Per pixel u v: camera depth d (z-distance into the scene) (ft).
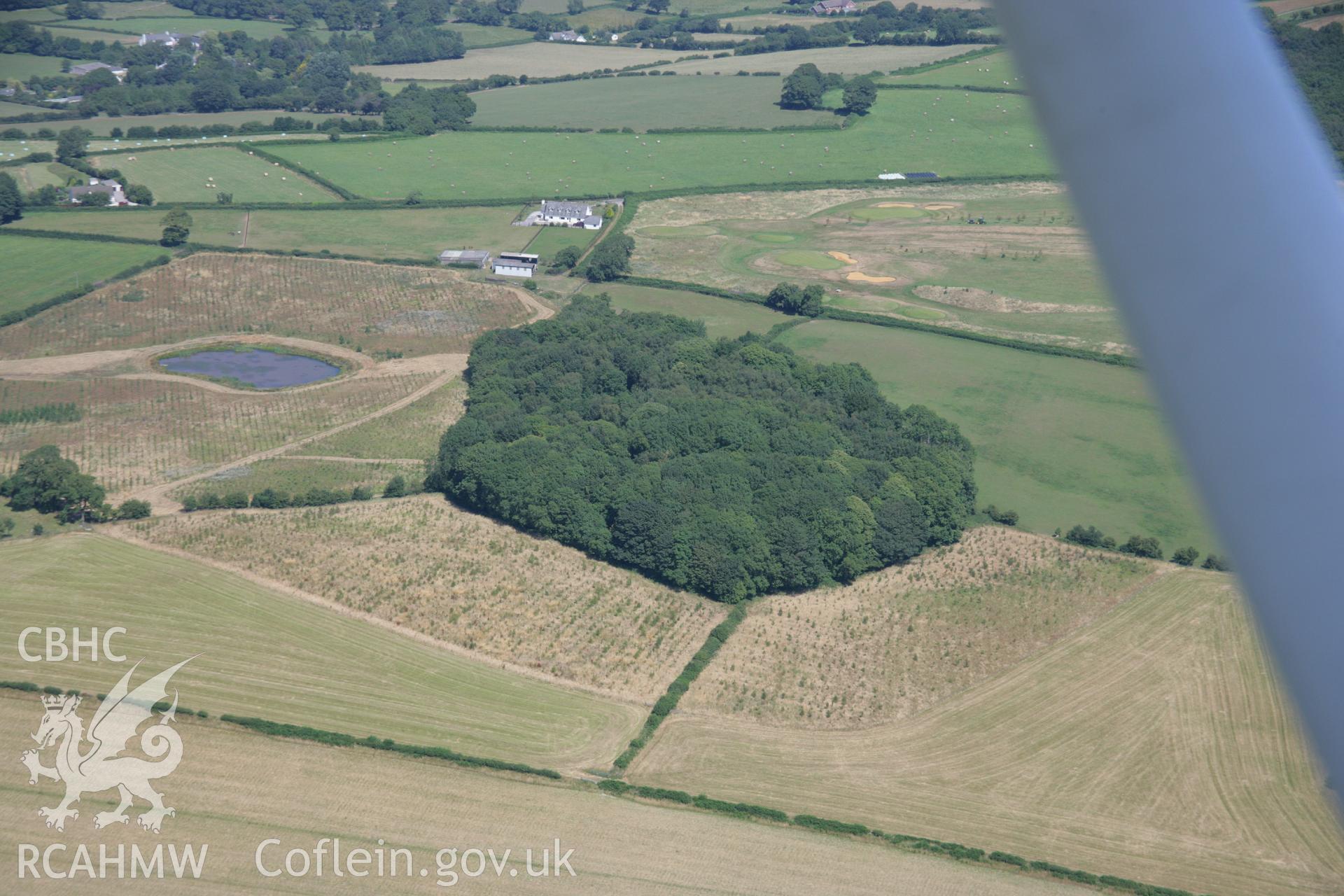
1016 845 332.80
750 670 417.08
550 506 499.92
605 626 441.27
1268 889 314.96
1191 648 431.43
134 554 476.54
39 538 485.97
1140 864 325.62
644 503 481.05
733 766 365.40
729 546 465.88
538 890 303.68
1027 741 381.40
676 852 323.78
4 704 366.22
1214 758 371.35
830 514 477.77
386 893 297.53
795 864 321.11
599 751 370.53
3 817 314.35
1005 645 436.76
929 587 476.95
